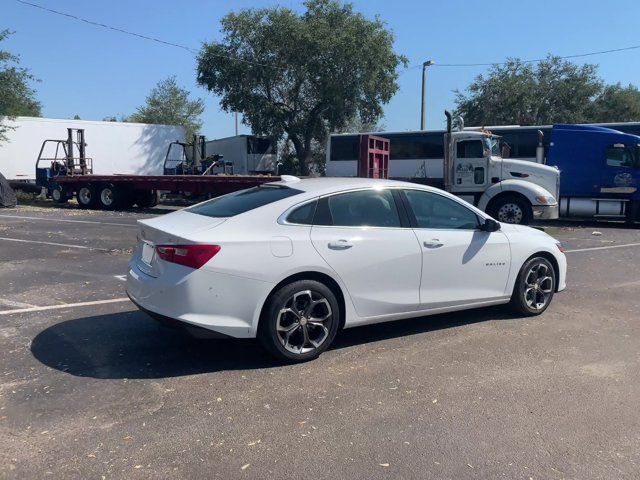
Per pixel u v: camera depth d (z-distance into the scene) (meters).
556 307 6.95
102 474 3.23
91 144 31.59
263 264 4.70
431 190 5.80
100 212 20.84
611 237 14.53
